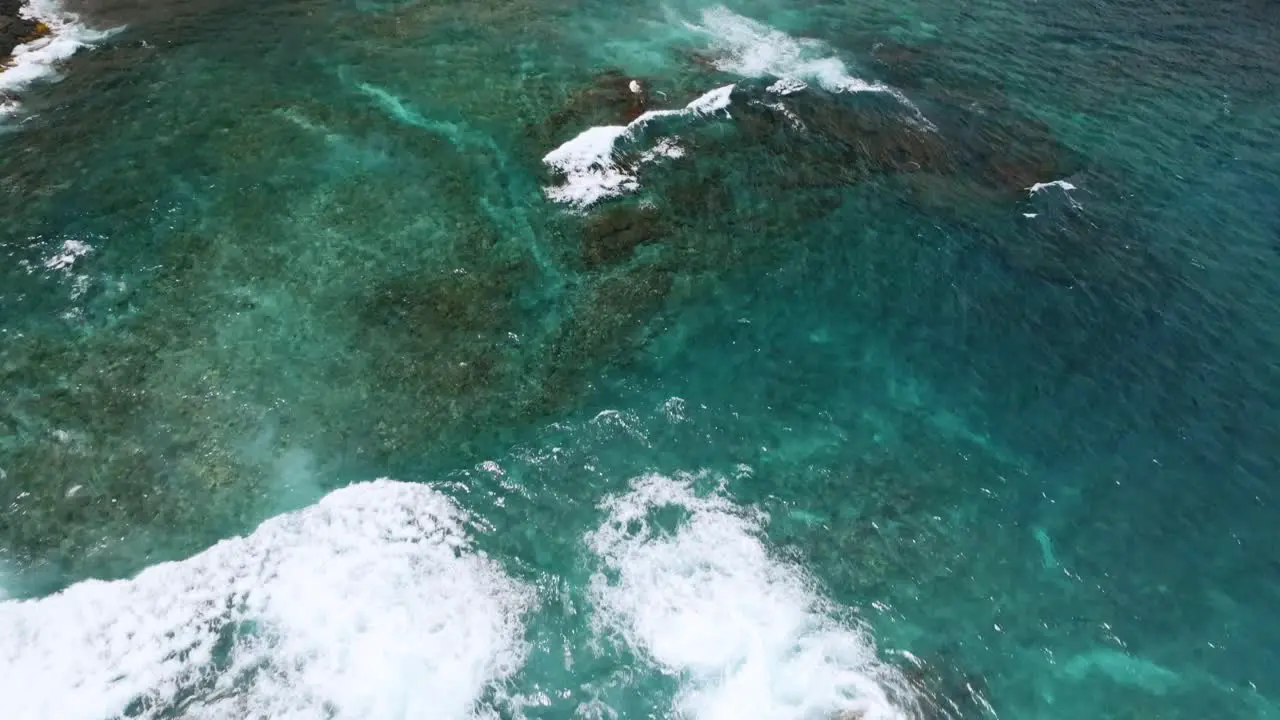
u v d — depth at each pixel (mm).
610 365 23734
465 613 18812
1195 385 24312
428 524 20156
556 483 21203
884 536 20984
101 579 18750
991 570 20594
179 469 20594
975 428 23188
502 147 28812
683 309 25156
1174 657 19406
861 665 18766
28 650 17641
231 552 19344
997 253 27281
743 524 20891
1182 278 26953
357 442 21469
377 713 17203
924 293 26109
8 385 21719
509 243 26109
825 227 27562
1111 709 18531
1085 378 24328
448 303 24469
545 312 24594
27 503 19797
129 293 23906
